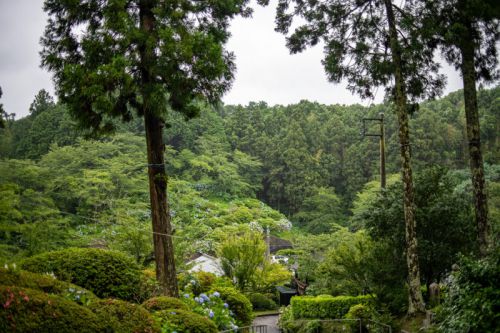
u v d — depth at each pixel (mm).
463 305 6512
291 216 53594
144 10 10766
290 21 12594
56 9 10555
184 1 10508
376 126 53625
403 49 11234
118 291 8453
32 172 16125
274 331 14734
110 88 10039
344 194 54531
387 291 11516
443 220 11555
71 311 4930
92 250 8602
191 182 48969
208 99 10969
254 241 17750
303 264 21578
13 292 4434
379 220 12039
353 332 11164
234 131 63062
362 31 12617
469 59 10859
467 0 10117
